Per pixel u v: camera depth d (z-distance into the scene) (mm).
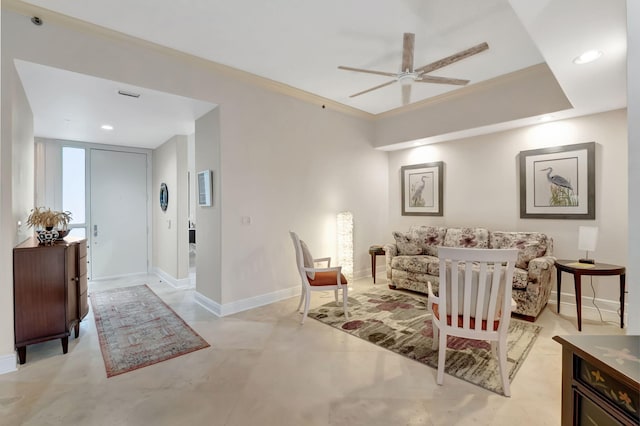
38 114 3668
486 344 2738
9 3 2322
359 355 2570
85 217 5180
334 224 4828
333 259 4801
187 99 3279
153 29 2746
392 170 5738
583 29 1999
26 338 2457
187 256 4977
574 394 1033
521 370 2307
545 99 3588
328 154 4727
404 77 2898
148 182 5832
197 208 4016
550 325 3154
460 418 1801
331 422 1781
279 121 4070
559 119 3803
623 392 859
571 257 3758
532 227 4078
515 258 1980
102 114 3734
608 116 3490
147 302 4059
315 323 3277
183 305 3924
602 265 3195
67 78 2709
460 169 4805
